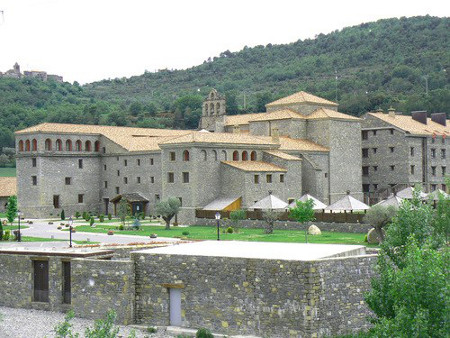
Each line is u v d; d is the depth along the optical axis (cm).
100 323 2914
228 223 9800
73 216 12925
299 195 11444
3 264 4747
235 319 3784
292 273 3594
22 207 12812
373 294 3073
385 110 19712
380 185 13375
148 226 10100
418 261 2653
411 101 19312
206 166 10719
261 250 4188
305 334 3525
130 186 12900
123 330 4019
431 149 13575
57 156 12838
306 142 12525
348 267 3691
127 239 7900
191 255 3975
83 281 4334
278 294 3634
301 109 13000
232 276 3806
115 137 13375
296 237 7725
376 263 3594
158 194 12331
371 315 3722
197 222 10425
